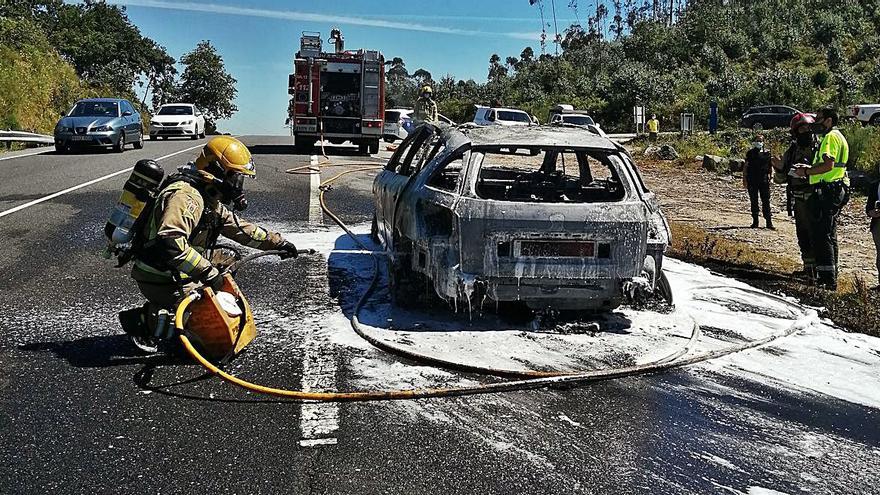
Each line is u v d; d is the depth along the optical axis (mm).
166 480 3459
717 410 4461
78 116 21922
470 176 5625
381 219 7785
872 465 3838
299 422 4105
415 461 3713
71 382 4562
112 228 4859
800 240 7918
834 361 5414
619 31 93312
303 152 23719
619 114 50969
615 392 4684
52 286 6770
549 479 3580
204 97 61250
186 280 4871
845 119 37062
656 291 6727
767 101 47500
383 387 4617
